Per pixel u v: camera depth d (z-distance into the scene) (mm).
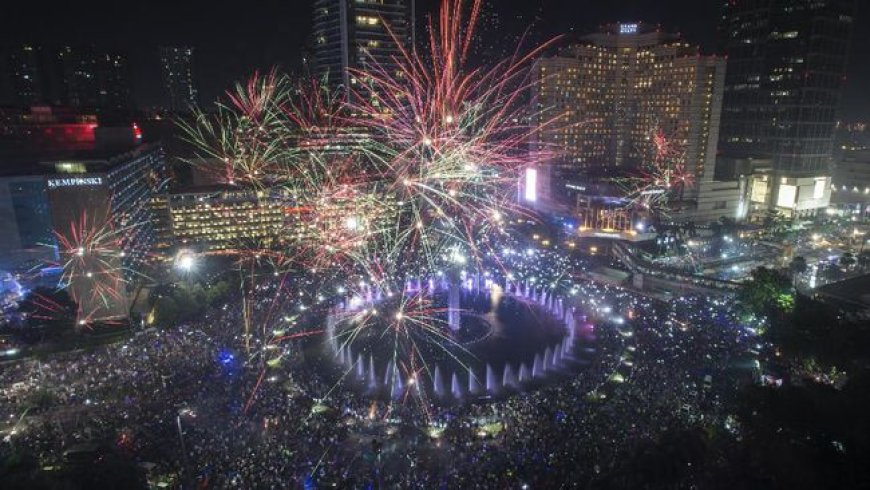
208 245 166000
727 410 57312
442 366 92000
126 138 170375
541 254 153125
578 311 113125
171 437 61000
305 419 66625
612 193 188375
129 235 131875
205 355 84938
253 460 56500
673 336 88750
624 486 44375
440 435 63281
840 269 135625
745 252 157000
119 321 109500
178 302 103750
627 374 75500
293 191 174000
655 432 58250
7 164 166875
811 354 66812
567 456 55438
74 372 79750
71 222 112062
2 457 41750
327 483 53469
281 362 86500
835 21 197500
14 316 106125
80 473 43906
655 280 125938
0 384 78688
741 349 81812
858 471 30609
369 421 68125
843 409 35375
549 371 89438
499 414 67938
